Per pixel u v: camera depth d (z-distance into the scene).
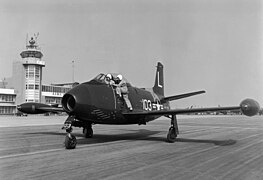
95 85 12.95
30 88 77.00
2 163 8.17
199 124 34.91
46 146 11.99
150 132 20.70
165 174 6.89
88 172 7.04
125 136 17.20
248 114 10.98
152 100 18.00
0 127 25.30
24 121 39.34
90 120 12.62
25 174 6.82
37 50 78.75
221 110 12.76
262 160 8.89
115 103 13.47
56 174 6.82
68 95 11.59
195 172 7.12
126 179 6.39
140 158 9.09
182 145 12.76
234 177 6.66
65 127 11.38
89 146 12.09
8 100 77.19
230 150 11.15
